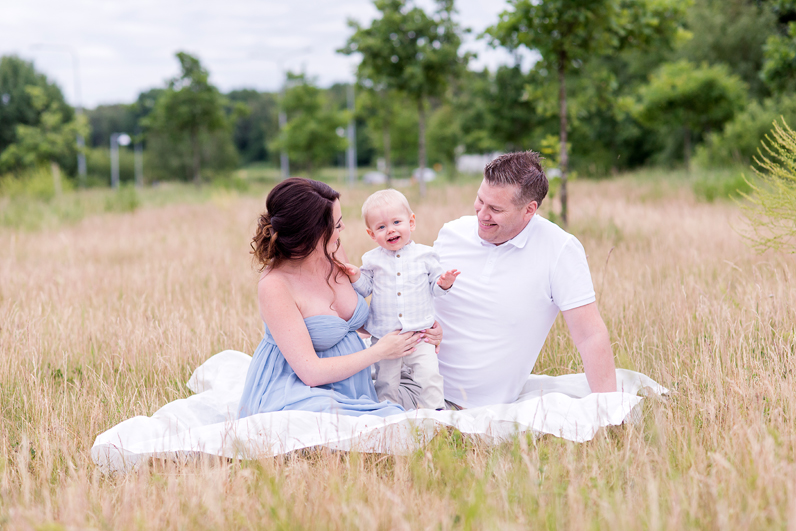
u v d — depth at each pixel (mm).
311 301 2922
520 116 21094
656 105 18469
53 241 9078
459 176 27891
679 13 8727
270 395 2898
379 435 2607
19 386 3455
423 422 2670
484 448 2641
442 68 14727
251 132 94938
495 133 22047
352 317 3053
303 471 2418
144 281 6012
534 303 3082
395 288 3039
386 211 3012
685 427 2596
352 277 3072
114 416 3164
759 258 5469
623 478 2295
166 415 3066
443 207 11367
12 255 7762
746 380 3023
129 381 3660
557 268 3023
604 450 2471
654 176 16375
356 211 12227
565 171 8328
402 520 1938
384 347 2910
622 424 2725
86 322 4586
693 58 23891
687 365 3418
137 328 4328
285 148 32125
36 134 25234
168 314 4773
